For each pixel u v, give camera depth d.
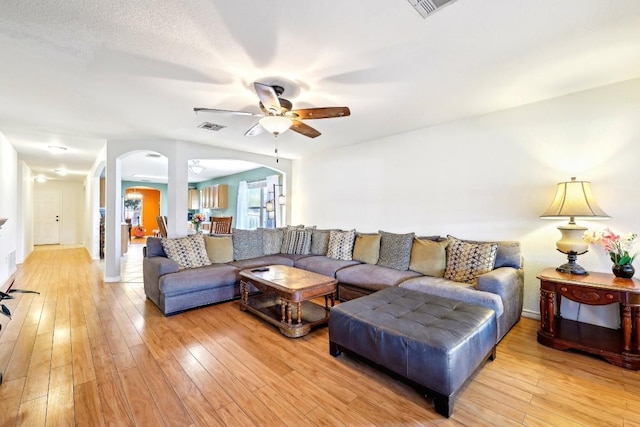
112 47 1.95
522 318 3.04
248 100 2.87
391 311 2.16
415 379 1.74
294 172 6.02
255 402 1.74
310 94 2.75
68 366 2.12
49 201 9.09
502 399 1.77
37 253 7.34
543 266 2.98
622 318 2.20
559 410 1.67
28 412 1.64
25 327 2.80
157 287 3.26
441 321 1.96
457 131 3.58
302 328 2.64
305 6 1.57
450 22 1.71
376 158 4.48
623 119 2.55
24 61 2.12
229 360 2.22
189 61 2.13
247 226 8.07
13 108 3.06
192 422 1.58
